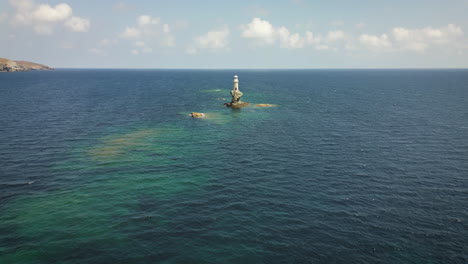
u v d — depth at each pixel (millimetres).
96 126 64500
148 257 21688
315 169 39906
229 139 55250
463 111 85875
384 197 31812
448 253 22719
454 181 36062
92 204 29281
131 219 26656
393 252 22750
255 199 31047
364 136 57531
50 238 23609
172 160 42906
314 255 22266
